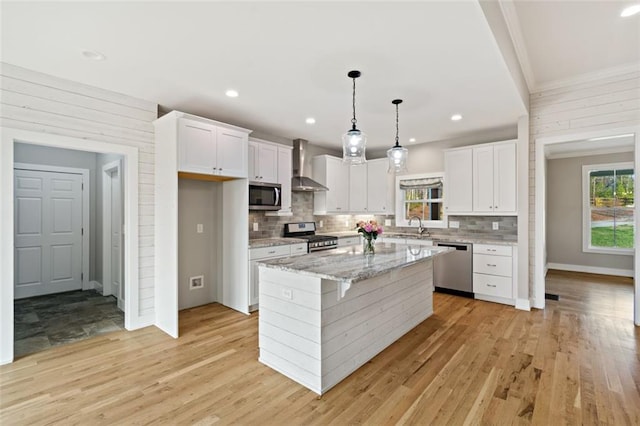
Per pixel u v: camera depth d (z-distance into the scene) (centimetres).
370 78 288
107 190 470
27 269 460
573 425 191
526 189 412
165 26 209
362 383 239
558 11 250
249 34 218
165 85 306
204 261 428
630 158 599
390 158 330
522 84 349
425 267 378
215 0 182
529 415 200
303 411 205
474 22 202
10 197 265
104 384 235
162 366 262
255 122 431
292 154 531
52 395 221
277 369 256
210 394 223
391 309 309
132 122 337
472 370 256
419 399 218
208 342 309
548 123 400
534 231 413
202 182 424
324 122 431
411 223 584
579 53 320
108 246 472
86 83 301
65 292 489
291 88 312
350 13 194
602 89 365
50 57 252
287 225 522
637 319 350
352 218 668
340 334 244
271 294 262
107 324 355
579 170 652
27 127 273
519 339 316
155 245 355
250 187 423
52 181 479
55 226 482
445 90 317
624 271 609
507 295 425
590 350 289
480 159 466
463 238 491
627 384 233
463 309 411
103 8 190
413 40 224
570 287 526
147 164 349
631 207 608
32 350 290
